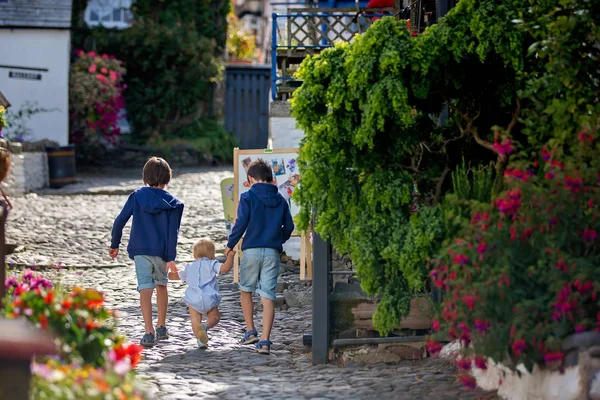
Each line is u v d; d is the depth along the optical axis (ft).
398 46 36.99
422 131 42.75
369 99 37.14
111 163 145.48
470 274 30.25
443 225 37.01
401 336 41.68
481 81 41.11
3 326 20.39
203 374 39.45
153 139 152.76
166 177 46.42
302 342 46.32
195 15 166.09
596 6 34.71
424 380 36.11
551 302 28.27
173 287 60.29
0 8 136.56
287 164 57.93
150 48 155.63
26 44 136.87
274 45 79.20
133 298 57.31
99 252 72.23
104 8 158.81
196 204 95.50
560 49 34.14
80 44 155.94
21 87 137.28
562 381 27.53
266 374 39.52
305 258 58.08
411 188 39.17
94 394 22.09
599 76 35.45
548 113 35.04
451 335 33.24
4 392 19.90
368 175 40.04
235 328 49.42
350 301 42.39
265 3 225.35
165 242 45.50
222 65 160.56
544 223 29.84
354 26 97.40
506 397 31.86
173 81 156.35
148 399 26.78
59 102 137.69
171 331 48.44
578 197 30.17
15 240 75.20
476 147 42.24
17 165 105.50
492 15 37.01
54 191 109.91
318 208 40.37
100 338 26.76
